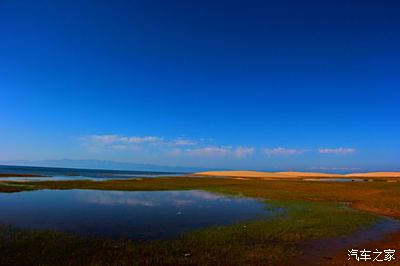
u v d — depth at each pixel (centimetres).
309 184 6706
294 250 1524
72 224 2016
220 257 1386
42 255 1355
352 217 2462
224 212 2652
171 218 2327
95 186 5194
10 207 2705
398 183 7231
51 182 5947
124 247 1511
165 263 1295
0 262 1257
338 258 1415
